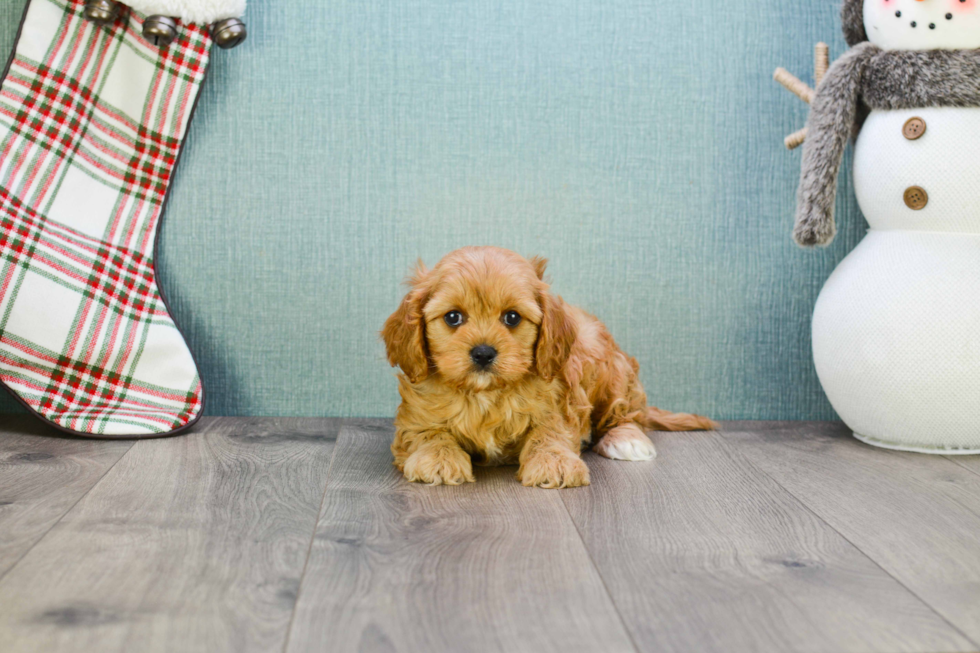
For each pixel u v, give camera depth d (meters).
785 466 1.82
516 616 1.05
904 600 1.11
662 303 2.30
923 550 1.30
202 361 2.25
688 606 1.09
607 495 1.59
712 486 1.66
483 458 1.84
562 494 1.60
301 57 2.19
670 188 2.27
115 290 2.05
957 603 1.11
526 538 1.34
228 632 1.00
